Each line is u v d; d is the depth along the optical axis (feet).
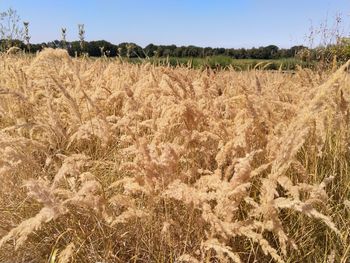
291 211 7.98
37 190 6.20
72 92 11.78
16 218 8.09
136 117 10.44
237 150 8.50
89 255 7.29
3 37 21.25
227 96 11.41
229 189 6.50
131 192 7.52
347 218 8.32
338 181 9.17
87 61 19.27
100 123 9.40
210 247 6.26
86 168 9.54
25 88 11.66
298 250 6.98
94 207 6.66
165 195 7.04
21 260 7.50
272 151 8.25
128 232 7.48
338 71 6.20
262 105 9.32
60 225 7.70
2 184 7.86
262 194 6.85
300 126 6.48
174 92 9.98
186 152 8.77
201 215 6.97
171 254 6.86
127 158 9.59
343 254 7.36
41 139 10.31
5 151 7.68
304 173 7.67
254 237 6.25
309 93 9.50
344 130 9.82
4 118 11.88
